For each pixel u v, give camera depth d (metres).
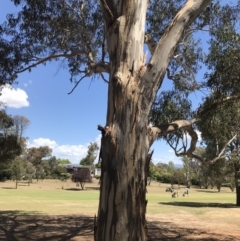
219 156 9.60
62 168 87.62
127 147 4.19
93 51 10.20
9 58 10.39
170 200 36.22
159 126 5.20
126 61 4.46
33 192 46.22
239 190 30.25
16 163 54.03
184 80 10.67
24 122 39.53
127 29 4.57
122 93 4.31
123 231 4.05
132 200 4.12
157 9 10.64
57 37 10.53
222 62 7.87
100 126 4.23
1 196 36.34
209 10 9.99
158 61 4.49
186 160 62.12
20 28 10.30
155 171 87.75
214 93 7.82
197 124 8.53
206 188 74.31
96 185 69.88
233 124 8.91
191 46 11.18
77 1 10.23
